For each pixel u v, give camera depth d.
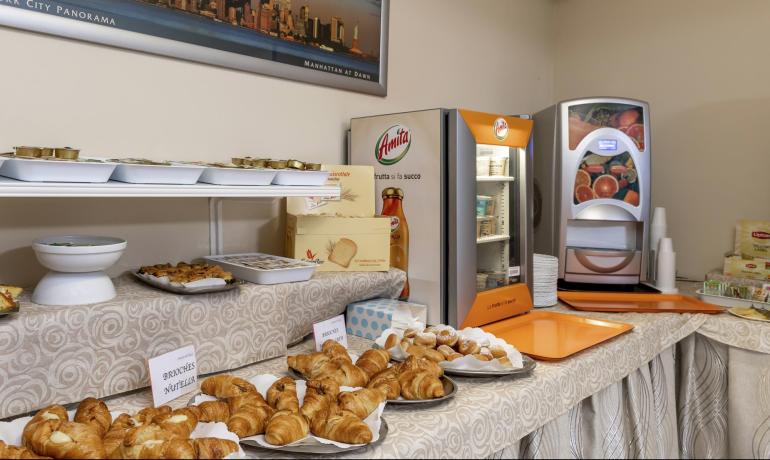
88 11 1.45
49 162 1.08
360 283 1.71
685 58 2.87
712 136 2.80
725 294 2.27
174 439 0.90
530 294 2.05
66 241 1.32
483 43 2.83
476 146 1.79
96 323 1.18
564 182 2.41
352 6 2.12
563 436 1.51
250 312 1.44
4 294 1.10
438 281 1.79
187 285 1.31
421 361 1.33
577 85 3.26
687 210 2.88
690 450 2.17
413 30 2.44
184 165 1.29
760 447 1.99
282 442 1.01
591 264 2.43
